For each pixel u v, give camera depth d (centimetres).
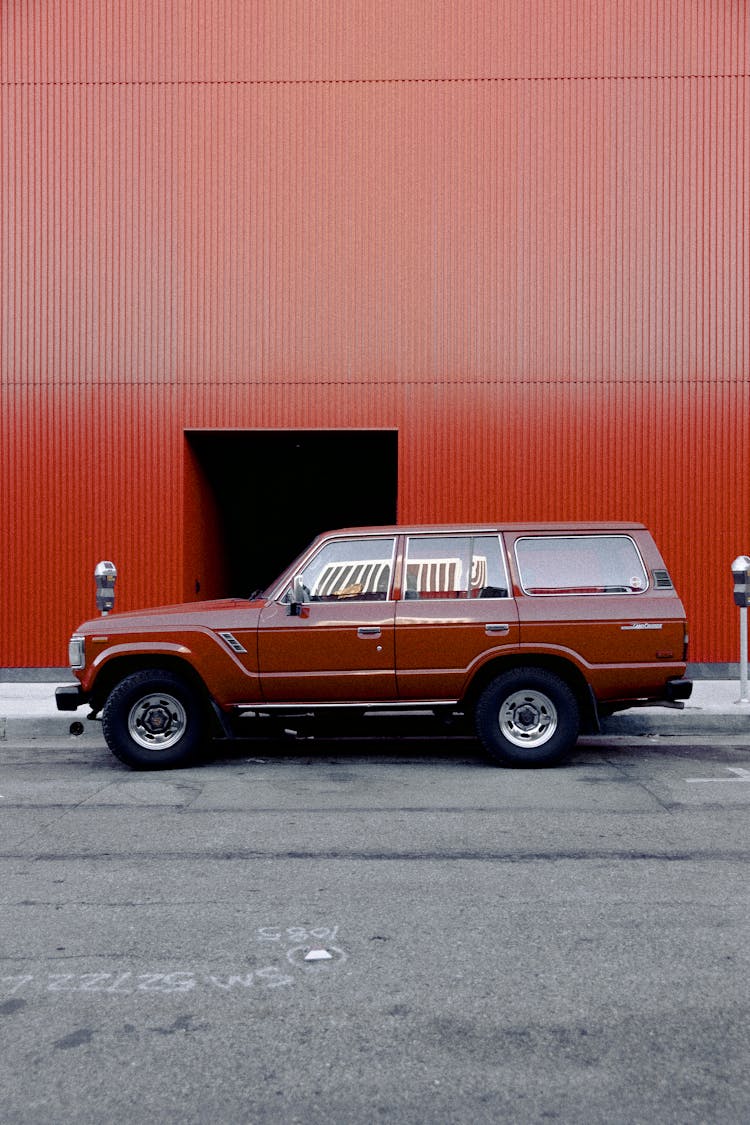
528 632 735
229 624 741
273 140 1244
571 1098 271
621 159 1232
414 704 746
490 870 480
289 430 1244
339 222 1241
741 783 680
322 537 764
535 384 1234
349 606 745
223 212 1242
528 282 1236
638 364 1229
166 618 747
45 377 1238
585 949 378
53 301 1241
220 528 1499
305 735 780
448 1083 279
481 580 748
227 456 1512
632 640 733
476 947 380
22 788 682
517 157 1238
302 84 1246
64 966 364
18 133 1247
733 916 414
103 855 512
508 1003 330
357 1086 278
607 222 1234
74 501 1238
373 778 707
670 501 1225
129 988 344
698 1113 263
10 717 947
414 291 1239
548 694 730
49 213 1245
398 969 360
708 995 336
